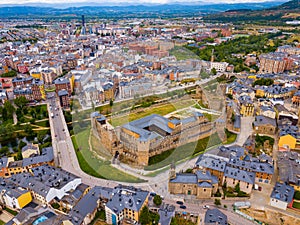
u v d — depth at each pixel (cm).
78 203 12825
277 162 17025
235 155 16712
